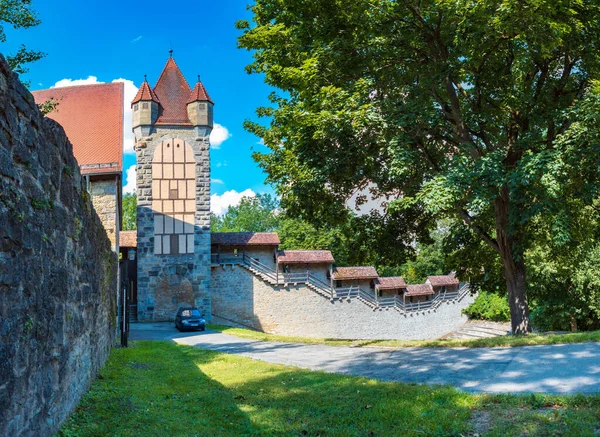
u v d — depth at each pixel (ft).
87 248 27.53
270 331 125.39
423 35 51.01
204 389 31.07
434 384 28.71
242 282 123.85
